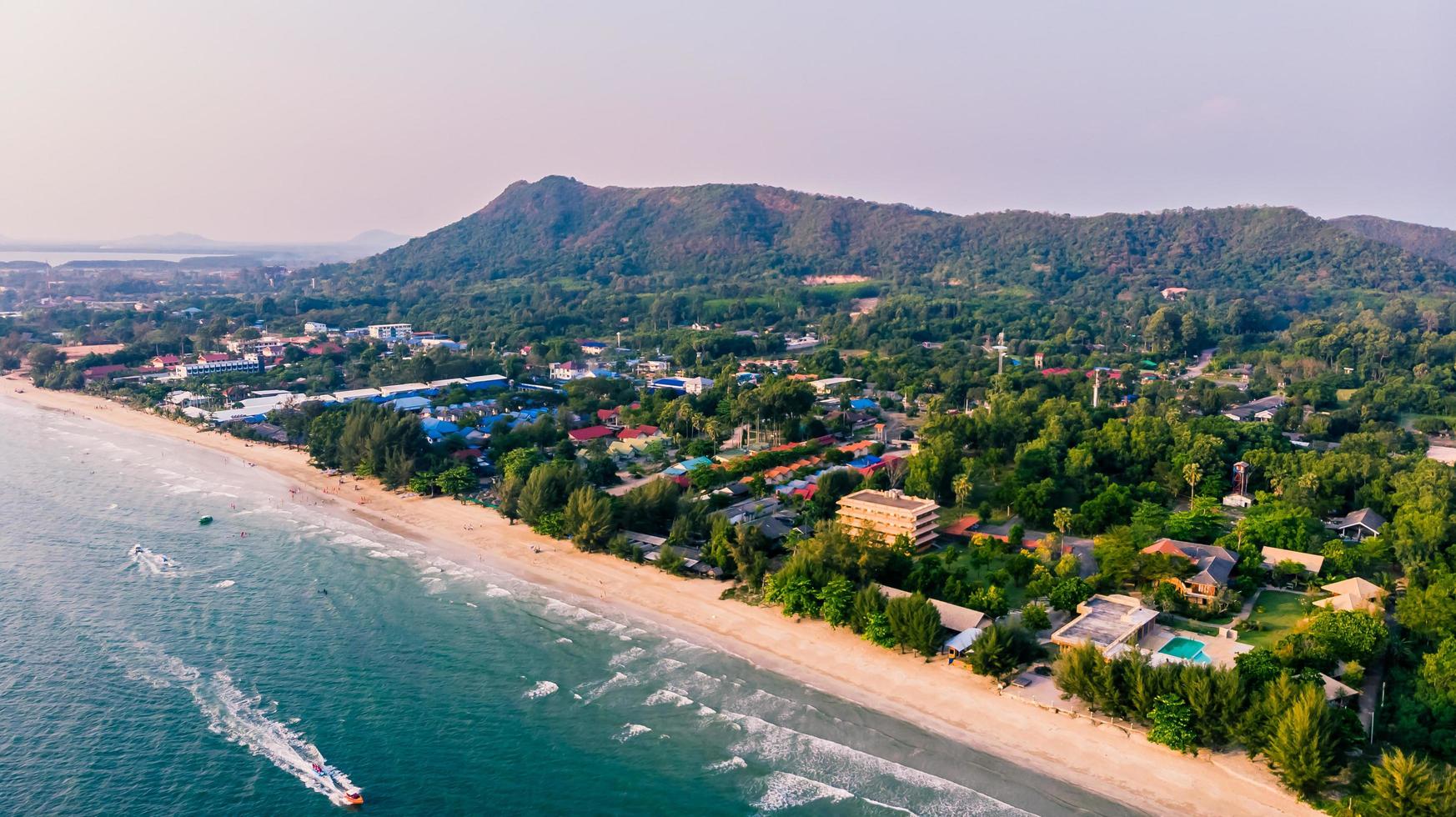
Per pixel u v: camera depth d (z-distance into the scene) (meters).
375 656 143.88
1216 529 183.25
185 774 112.81
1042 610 140.38
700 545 187.88
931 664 137.38
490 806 107.25
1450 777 92.44
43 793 108.56
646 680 135.62
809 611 152.12
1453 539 163.88
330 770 113.69
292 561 186.50
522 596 167.62
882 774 111.75
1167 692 114.81
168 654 144.25
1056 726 119.62
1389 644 126.88
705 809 106.19
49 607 161.88
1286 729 102.00
